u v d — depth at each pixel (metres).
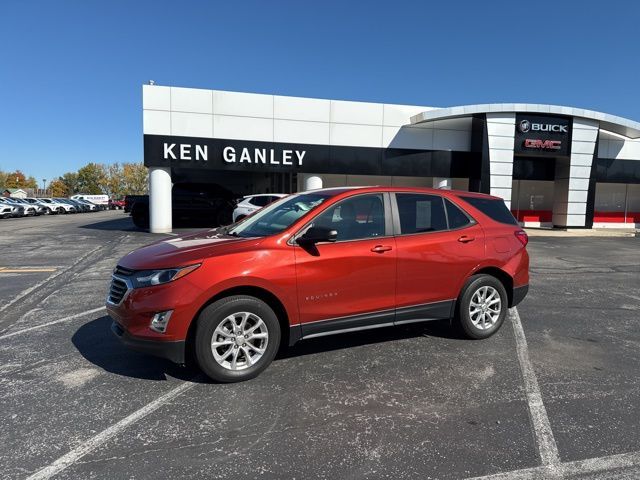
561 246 15.84
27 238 16.48
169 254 4.03
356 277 4.40
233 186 31.95
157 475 2.76
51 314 6.21
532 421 3.42
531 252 13.99
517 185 25.23
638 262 11.85
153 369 4.34
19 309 6.48
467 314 5.10
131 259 4.17
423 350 4.90
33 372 4.27
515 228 5.52
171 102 18.02
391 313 4.64
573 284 8.73
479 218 5.28
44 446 3.05
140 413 3.51
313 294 4.22
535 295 7.72
